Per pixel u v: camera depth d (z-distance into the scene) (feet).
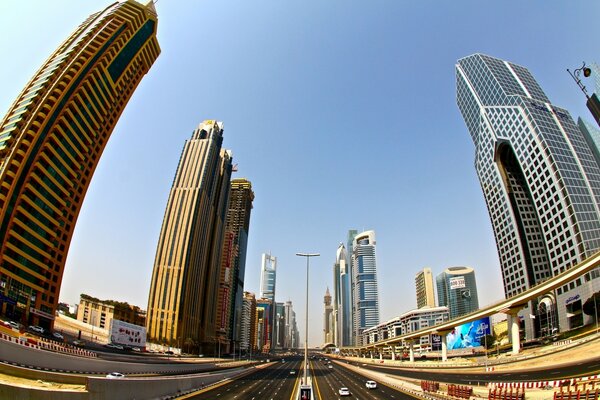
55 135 343.46
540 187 599.98
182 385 174.09
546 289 310.86
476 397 147.02
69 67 359.46
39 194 329.31
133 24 430.61
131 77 444.14
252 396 176.24
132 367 223.30
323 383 258.78
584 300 433.07
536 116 625.00
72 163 367.25
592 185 565.94
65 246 363.56
